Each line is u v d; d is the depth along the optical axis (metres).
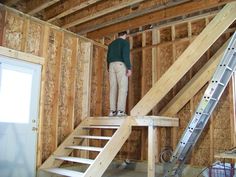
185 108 5.47
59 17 4.91
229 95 4.92
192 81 5.18
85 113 5.68
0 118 4.20
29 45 4.78
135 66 6.30
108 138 4.48
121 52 5.09
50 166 4.75
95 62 6.20
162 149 5.62
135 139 6.06
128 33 6.46
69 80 5.52
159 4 4.53
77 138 5.23
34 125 4.65
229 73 4.20
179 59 4.46
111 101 5.18
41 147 4.73
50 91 5.14
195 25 5.52
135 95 6.21
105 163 4.20
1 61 4.27
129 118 4.74
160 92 4.62
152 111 5.80
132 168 5.92
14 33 4.59
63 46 5.39
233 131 4.77
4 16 4.41
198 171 5.02
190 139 4.59
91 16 4.89
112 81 5.17
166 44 5.79
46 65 5.00
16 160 4.34
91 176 3.98
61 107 5.36
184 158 4.86
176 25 5.76
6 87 4.30
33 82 4.71
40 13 5.15
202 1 4.49
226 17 4.07
